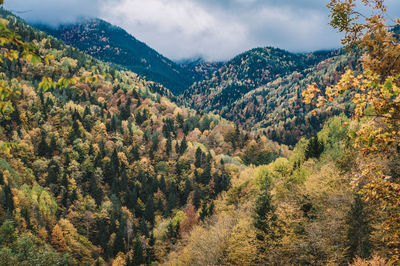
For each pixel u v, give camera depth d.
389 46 7.59
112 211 109.00
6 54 5.21
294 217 41.16
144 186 131.88
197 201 118.50
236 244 40.44
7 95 5.93
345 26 8.08
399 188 7.96
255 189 69.81
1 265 25.61
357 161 11.01
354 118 7.74
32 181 118.19
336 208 36.75
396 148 7.93
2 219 80.69
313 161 65.00
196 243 51.34
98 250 94.75
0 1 4.95
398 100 7.02
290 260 34.28
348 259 29.94
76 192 117.50
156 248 75.94
